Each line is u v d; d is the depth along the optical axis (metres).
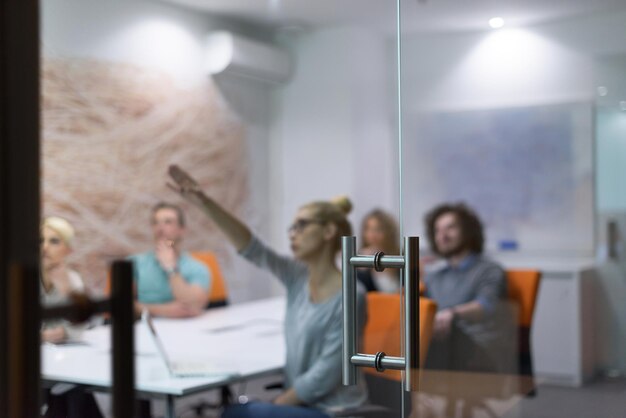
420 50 3.40
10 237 1.10
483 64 3.39
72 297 1.10
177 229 2.84
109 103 2.70
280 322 2.57
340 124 3.46
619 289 1.66
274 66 3.38
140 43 2.86
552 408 1.87
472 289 2.44
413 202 3.80
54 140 2.41
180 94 3.10
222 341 2.26
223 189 3.29
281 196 3.53
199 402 2.09
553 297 2.45
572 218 3.24
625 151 1.65
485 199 3.63
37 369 1.10
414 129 3.77
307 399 1.90
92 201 2.52
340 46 3.31
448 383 1.92
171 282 2.56
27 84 1.13
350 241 1.16
